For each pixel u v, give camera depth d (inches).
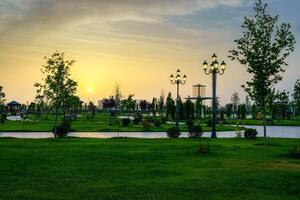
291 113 5634.8
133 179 661.9
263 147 1190.3
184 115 3757.4
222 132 2300.7
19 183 620.7
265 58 1289.4
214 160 888.3
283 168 787.4
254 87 1299.2
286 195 563.5
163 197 541.6
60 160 861.8
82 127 2509.8
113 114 4788.4
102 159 882.1
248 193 571.2
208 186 611.8
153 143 1274.6
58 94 1809.8
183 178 671.8
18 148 1090.7
